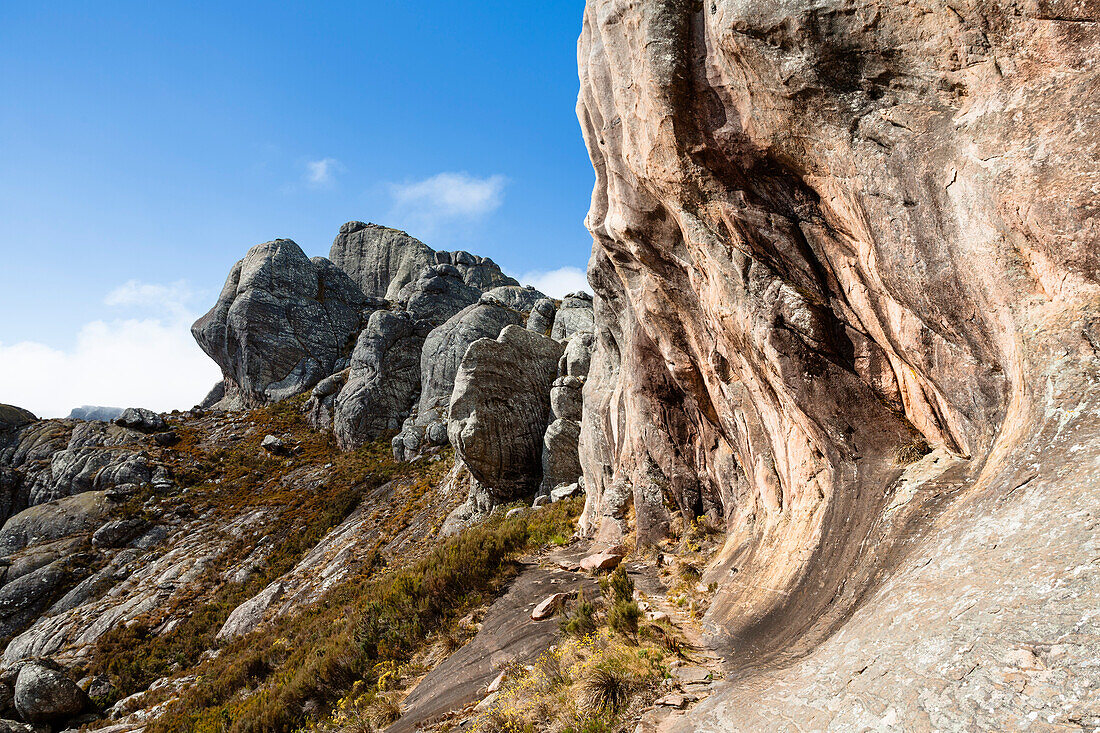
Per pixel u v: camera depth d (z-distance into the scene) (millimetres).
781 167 6992
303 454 53219
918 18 4855
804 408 7414
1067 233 3805
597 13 9469
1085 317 3709
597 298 21938
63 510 43688
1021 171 4105
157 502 45094
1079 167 3762
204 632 28391
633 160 9320
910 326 5789
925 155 4965
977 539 3654
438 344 55062
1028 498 3475
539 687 7344
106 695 23797
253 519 41438
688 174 8102
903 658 3248
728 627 7832
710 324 10570
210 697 17984
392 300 83312
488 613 12438
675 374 13195
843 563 6023
